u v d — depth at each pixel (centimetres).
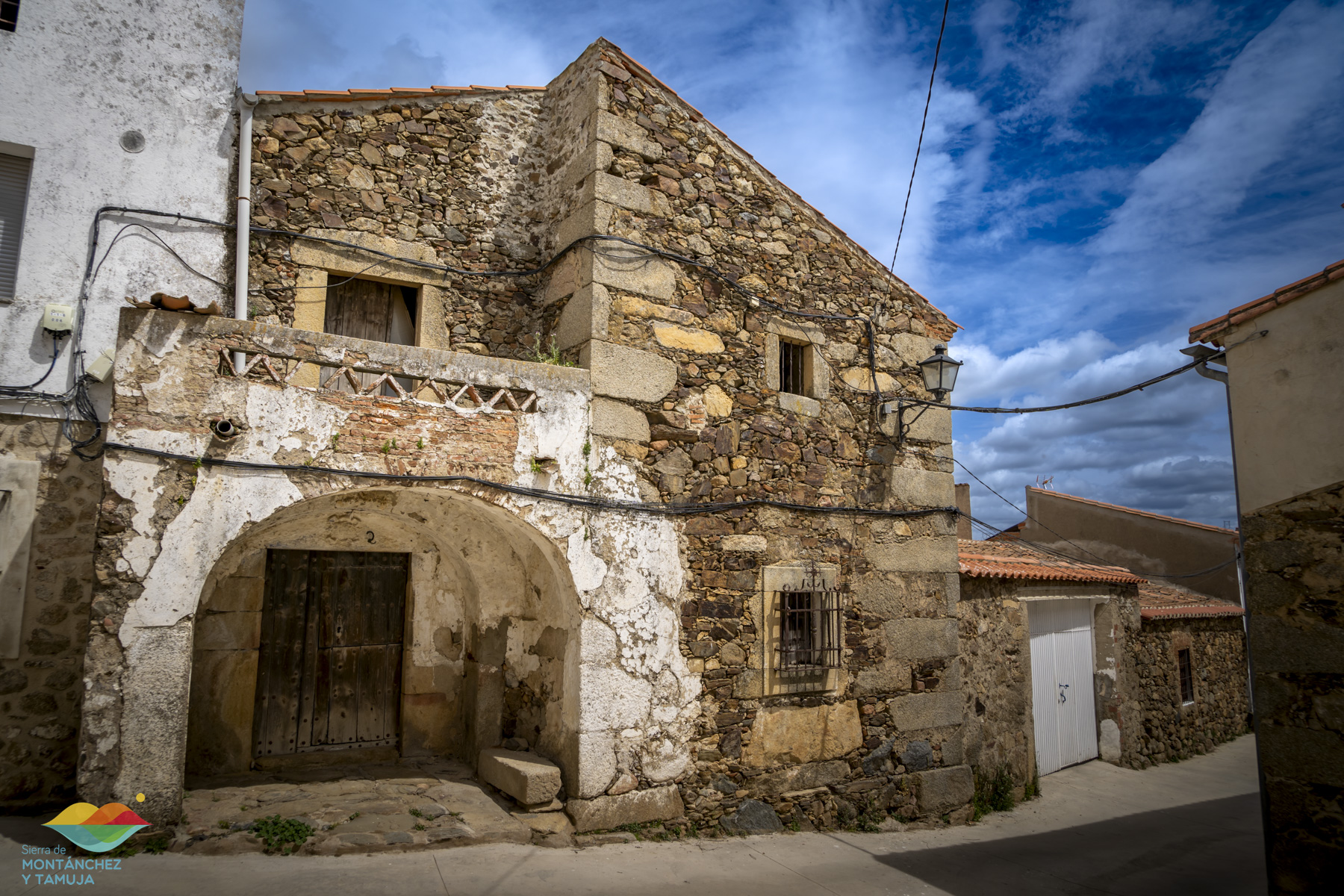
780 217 764
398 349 532
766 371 722
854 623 738
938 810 759
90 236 560
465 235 699
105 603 438
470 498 553
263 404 487
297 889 416
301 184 638
